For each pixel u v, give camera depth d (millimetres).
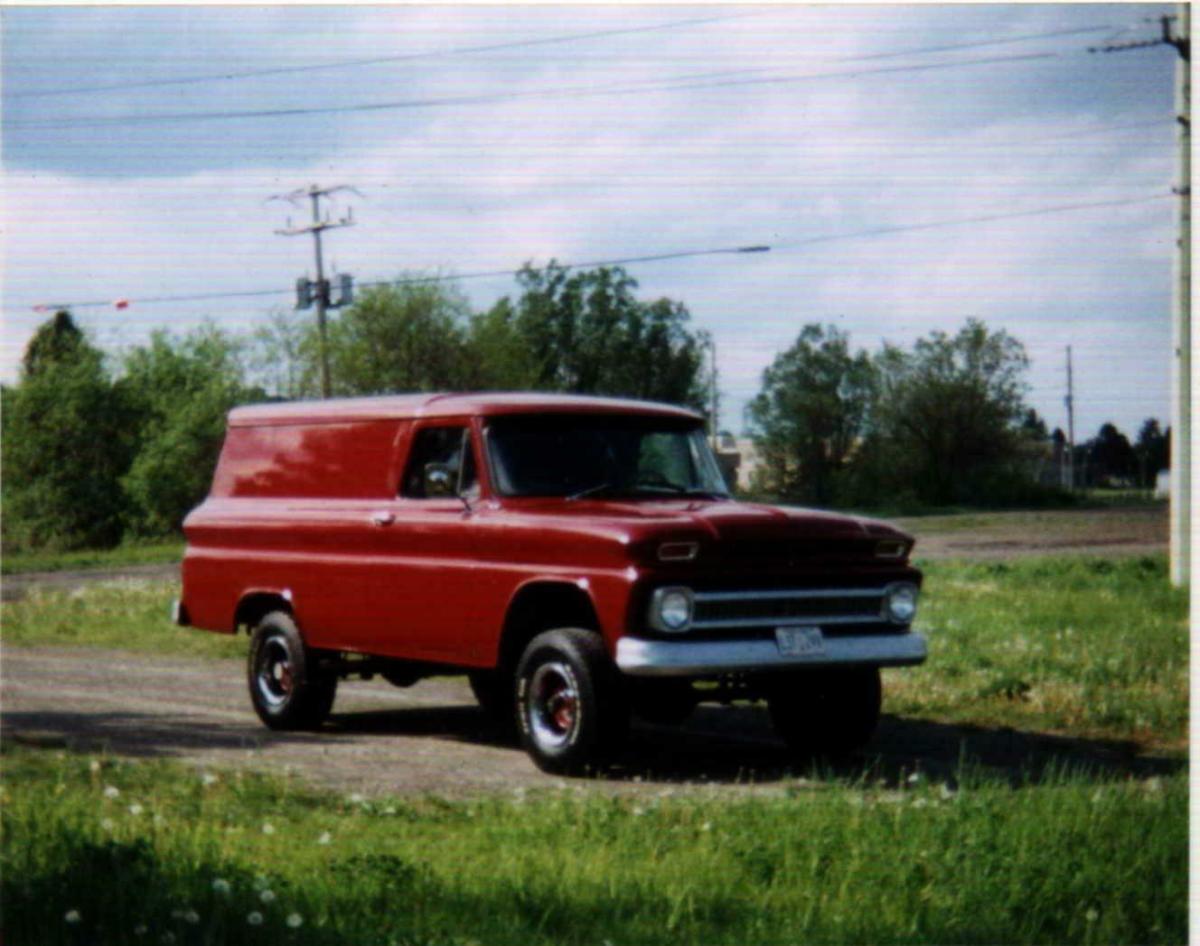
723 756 10695
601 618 9547
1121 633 16125
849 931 5996
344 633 11422
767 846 6984
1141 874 6746
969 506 81375
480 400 10844
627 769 10141
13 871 6352
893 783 9547
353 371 62375
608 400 11164
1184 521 24562
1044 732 11484
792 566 9781
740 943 5859
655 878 6559
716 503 10445
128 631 20141
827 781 9320
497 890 6324
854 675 10484
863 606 10070
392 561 11000
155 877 6328
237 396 60750
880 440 85062
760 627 9688
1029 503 81625
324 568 11586
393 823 7891
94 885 6188
